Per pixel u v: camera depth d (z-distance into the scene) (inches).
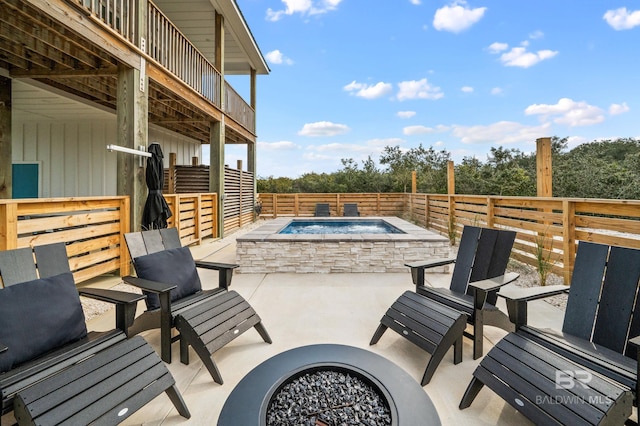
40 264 86.6
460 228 306.3
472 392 78.0
